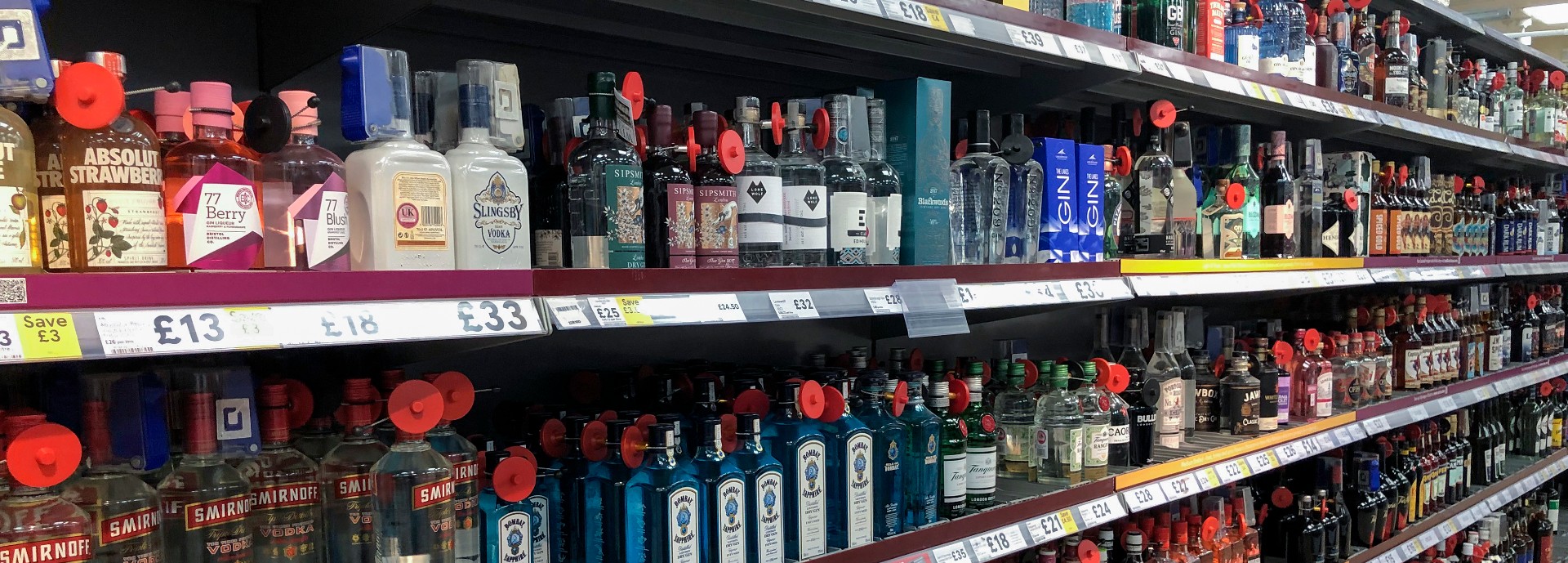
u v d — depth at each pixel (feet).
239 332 2.98
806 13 5.15
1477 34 11.89
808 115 5.39
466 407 3.98
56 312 2.69
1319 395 8.98
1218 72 7.08
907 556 5.38
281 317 3.08
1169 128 7.45
